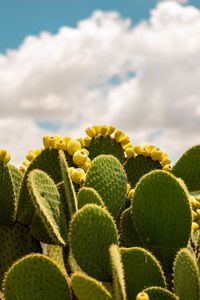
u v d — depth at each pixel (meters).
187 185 3.04
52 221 2.07
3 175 2.43
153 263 1.95
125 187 2.42
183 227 2.16
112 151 3.20
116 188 2.36
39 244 2.46
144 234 2.23
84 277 1.69
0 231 2.42
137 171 3.15
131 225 2.38
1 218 2.43
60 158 2.21
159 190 2.17
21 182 2.69
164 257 2.20
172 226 2.16
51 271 1.87
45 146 2.59
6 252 2.38
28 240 2.44
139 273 1.94
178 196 2.15
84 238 1.89
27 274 1.88
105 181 2.32
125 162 3.17
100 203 2.06
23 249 2.41
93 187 2.30
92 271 1.89
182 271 1.94
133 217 2.25
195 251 2.54
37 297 1.87
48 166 2.53
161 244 2.20
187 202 2.15
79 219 1.89
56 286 1.87
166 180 2.16
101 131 3.19
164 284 1.95
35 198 2.00
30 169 2.52
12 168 2.68
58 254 2.27
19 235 2.43
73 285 1.75
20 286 1.88
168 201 2.16
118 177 2.38
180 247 2.18
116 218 2.54
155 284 1.94
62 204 2.26
